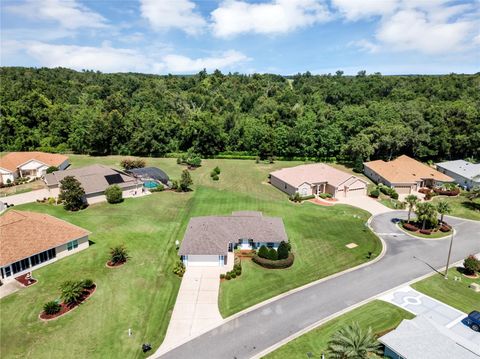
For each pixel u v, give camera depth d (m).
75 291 36.34
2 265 39.12
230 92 164.88
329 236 54.16
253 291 39.62
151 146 107.38
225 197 72.06
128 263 44.59
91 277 41.28
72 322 33.75
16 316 34.44
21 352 30.05
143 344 30.77
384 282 41.84
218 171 86.75
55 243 44.50
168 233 53.78
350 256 47.91
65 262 44.53
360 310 36.41
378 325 34.03
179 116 125.19
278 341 32.00
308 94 155.38
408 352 28.34
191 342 31.80
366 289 40.31
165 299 37.91
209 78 189.00
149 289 39.47
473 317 34.12
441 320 35.28
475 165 86.56
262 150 104.69
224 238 47.00
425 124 98.25
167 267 44.16
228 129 118.44
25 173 83.50
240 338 32.34
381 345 30.98
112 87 166.75
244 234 48.84
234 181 84.06
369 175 88.19
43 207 63.00
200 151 108.75
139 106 138.38
